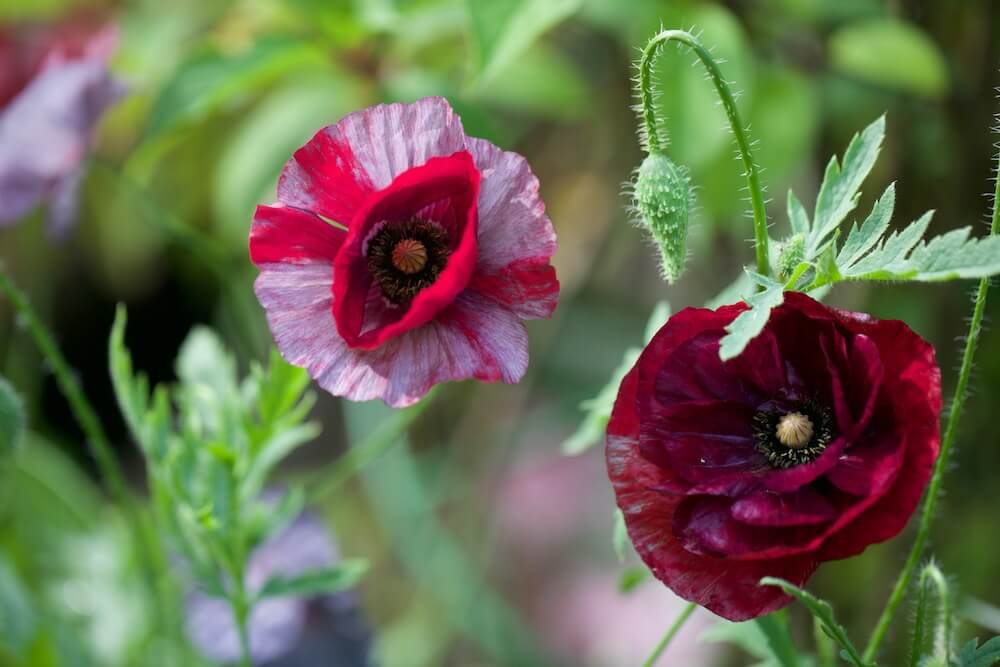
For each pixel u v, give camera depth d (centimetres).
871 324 55
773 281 56
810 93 81
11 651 79
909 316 79
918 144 81
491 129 76
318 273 59
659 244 59
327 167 59
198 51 78
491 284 59
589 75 93
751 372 57
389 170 59
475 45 69
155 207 80
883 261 56
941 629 58
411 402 58
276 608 81
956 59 79
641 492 57
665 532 56
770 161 80
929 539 81
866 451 55
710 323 57
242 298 82
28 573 87
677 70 75
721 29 76
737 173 80
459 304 59
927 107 80
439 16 80
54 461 98
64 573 84
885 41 78
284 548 81
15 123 81
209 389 68
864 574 79
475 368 58
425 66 86
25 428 70
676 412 57
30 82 86
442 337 58
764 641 62
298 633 81
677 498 56
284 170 59
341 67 81
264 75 82
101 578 83
